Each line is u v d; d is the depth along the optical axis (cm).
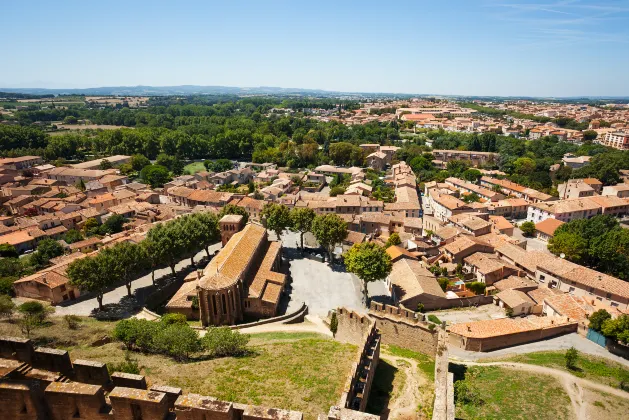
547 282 10381
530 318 8319
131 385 3562
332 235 11575
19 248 12619
